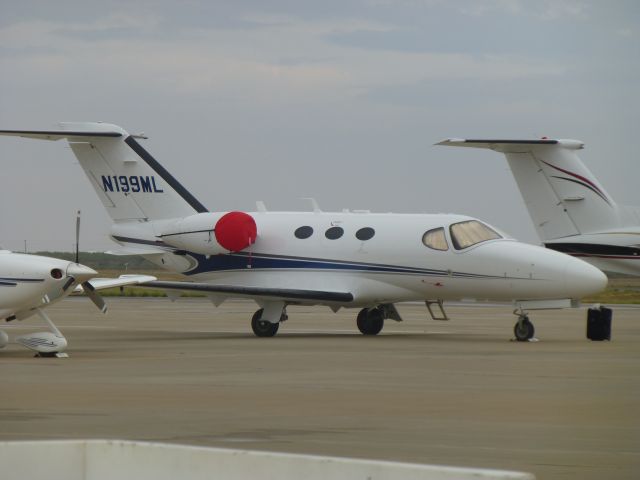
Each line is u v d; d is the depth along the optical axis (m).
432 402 53.78
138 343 96.38
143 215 116.12
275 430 44.84
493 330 118.12
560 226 138.88
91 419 47.78
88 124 115.25
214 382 62.81
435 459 38.41
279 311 105.31
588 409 51.22
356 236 106.19
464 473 25.42
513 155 139.88
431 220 104.19
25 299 80.44
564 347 90.06
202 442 41.81
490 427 45.69
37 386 60.62
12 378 65.06
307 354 82.88
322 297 104.25
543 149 138.25
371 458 38.53
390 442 41.97
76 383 62.16
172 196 115.25
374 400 54.53
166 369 70.75
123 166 116.06
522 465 37.44
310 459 27.00
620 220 136.50
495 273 99.62
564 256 98.81
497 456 39.06
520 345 92.56
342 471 26.66
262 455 27.38
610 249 136.38
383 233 105.12
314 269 107.31
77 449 28.89
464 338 103.00
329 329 121.00
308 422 47.06
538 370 69.69
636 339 100.94
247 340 100.38
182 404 52.94
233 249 108.81
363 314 110.94
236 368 71.38
